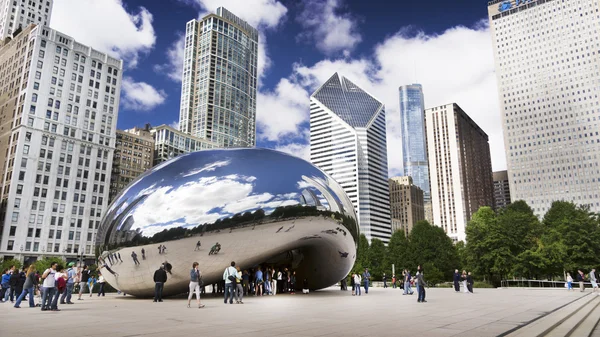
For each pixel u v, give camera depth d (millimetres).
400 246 66938
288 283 23625
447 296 23359
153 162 136000
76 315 11258
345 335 7676
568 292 29000
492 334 7863
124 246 16844
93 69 103375
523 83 167125
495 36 177250
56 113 94812
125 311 12461
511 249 49000
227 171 18172
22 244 85312
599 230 49000
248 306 14383
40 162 90750
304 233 19172
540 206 154625
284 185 18625
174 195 17172
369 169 177000
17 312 12266
